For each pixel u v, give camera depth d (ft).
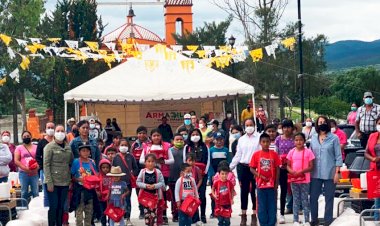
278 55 179.22
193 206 56.54
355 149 75.56
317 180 56.70
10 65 196.95
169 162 62.49
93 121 88.12
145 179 58.34
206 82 106.73
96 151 59.16
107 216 59.11
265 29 177.68
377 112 70.13
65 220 59.62
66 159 56.44
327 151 56.49
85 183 56.34
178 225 60.80
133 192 87.10
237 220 64.75
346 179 61.31
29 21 208.03
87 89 105.70
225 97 116.98
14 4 208.03
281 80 180.96
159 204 58.95
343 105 176.96
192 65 97.45
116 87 106.32
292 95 187.21
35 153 64.75
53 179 56.08
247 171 60.23
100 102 113.19
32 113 128.57
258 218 57.88
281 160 61.00
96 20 200.13
